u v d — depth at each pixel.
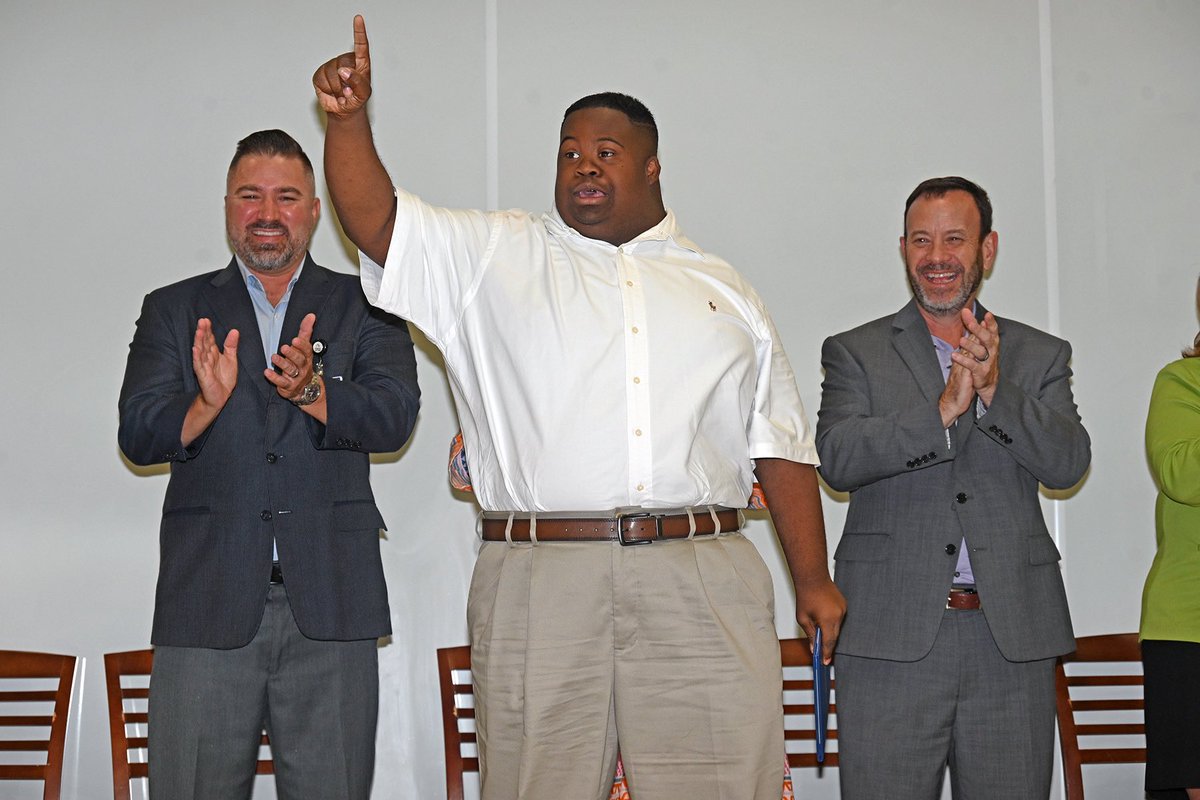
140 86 3.31
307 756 2.26
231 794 2.24
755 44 3.46
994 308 3.46
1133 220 3.52
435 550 3.28
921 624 2.34
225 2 3.35
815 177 3.45
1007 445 2.36
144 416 2.23
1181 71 3.57
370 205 1.65
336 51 3.36
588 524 1.68
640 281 1.79
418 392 2.46
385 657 3.23
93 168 3.29
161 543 2.30
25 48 3.29
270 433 2.30
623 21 3.43
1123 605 3.42
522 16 3.40
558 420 1.69
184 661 2.21
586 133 1.87
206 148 3.32
